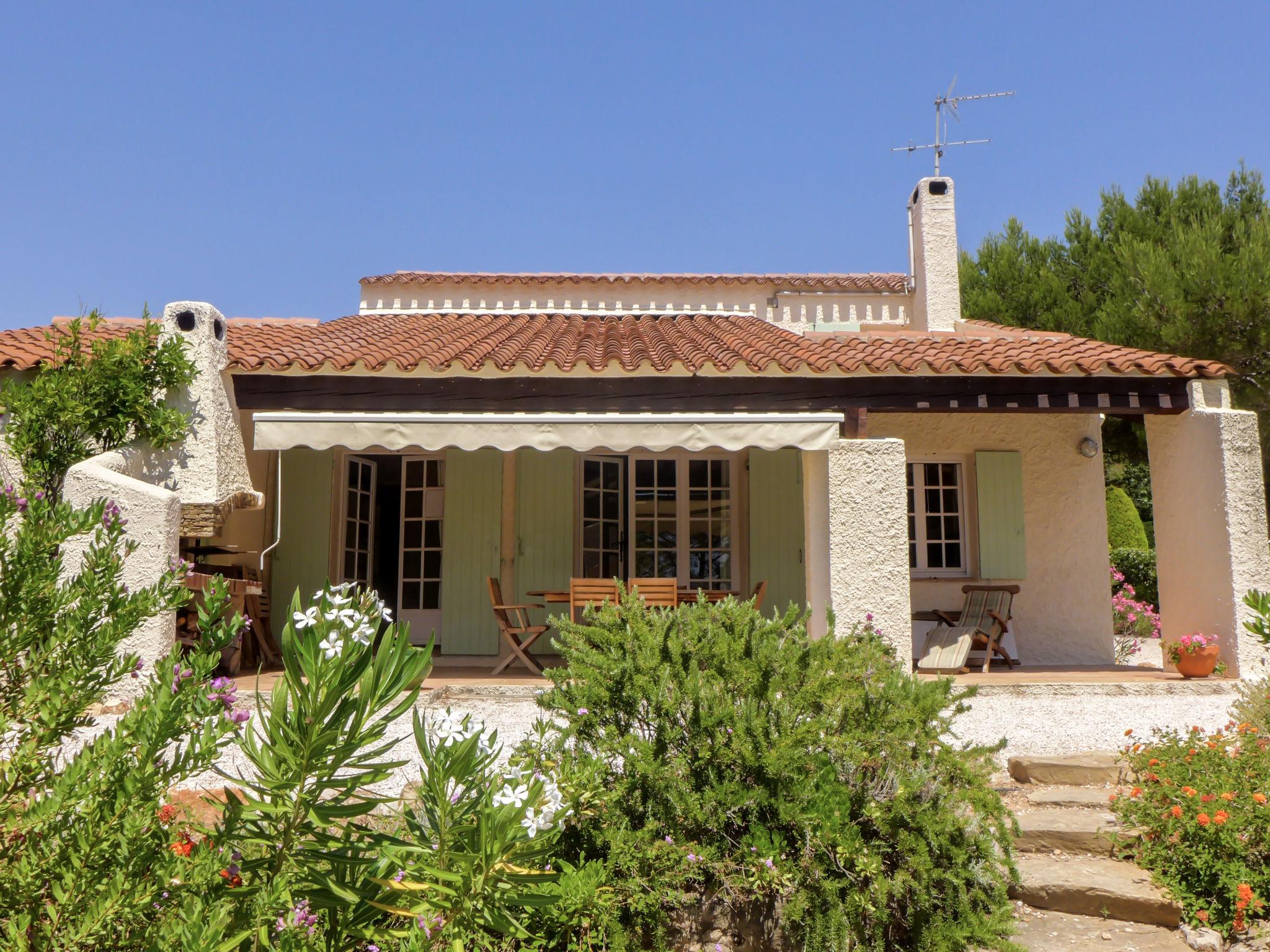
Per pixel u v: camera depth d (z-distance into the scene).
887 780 6.09
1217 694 11.87
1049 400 13.30
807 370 13.13
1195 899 6.45
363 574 17.22
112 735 3.37
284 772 3.46
